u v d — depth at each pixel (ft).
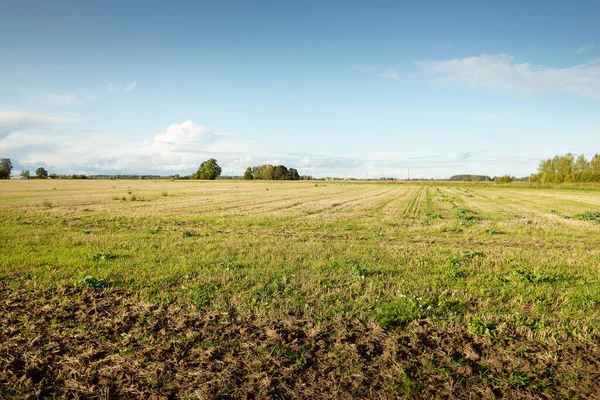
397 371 17.44
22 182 322.34
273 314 23.38
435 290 28.02
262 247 43.75
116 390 16.25
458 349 19.48
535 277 31.12
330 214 86.43
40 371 17.48
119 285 29.30
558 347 19.65
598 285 29.50
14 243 45.27
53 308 24.40
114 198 131.23
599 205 117.91
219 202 119.55
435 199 141.38
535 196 167.12
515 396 15.80
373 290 27.96
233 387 16.34
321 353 18.97
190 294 26.78
